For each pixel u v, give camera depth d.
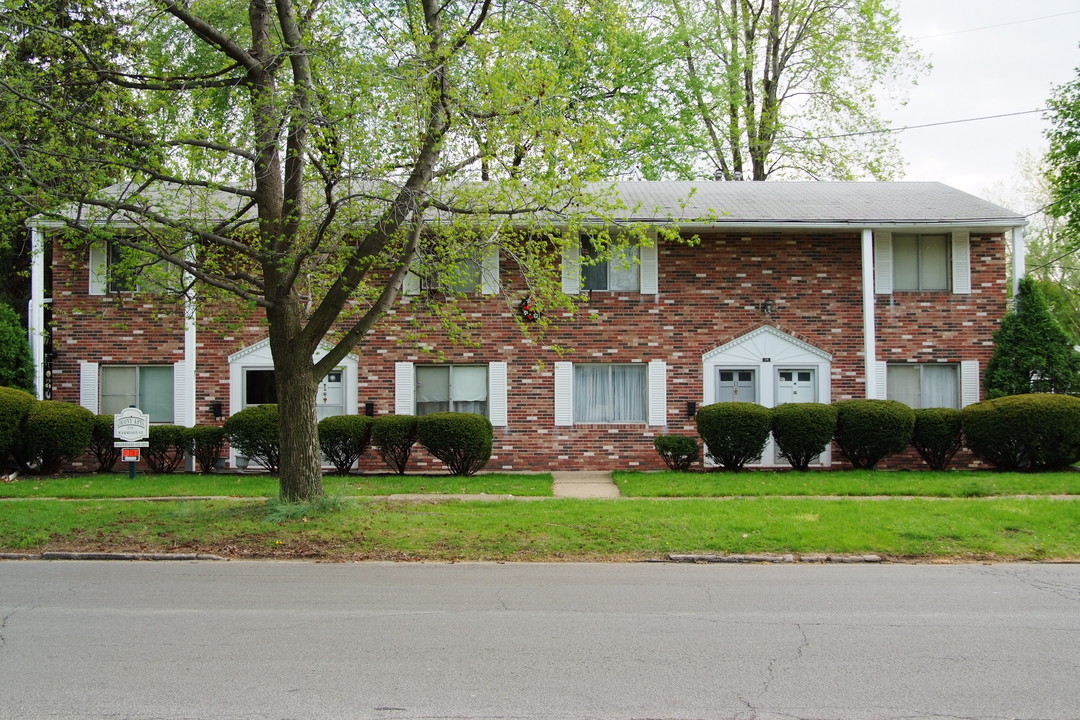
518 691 5.93
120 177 13.08
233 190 12.53
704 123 33.44
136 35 12.50
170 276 13.38
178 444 19.48
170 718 5.42
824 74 32.19
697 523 12.47
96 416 19.72
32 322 20.23
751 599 8.88
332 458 19.33
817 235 20.72
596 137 12.46
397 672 6.35
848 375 20.58
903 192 22.95
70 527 12.47
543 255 19.55
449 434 18.72
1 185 11.66
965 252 20.62
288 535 11.88
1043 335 19.80
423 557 11.30
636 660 6.66
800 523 12.41
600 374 20.75
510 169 12.27
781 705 5.67
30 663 6.57
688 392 20.56
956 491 15.50
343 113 11.26
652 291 20.58
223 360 20.39
